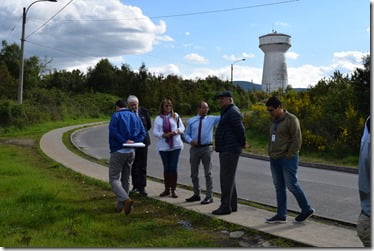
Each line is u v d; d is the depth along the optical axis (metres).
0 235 5.62
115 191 7.14
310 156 18.20
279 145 6.44
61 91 57.28
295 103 22.73
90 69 66.00
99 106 54.84
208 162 7.86
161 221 6.70
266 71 57.94
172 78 66.88
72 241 5.45
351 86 21.14
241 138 6.89
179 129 8.42
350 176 12.81
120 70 66.88
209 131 7.85
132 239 5.68
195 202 7.93
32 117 31.55
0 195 8.01
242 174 12.43
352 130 18.09
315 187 10.55
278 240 5.72
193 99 61.56
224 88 63.50
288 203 8.49
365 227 3.74
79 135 25.81
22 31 30.06
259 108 26.67
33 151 16.70
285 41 56.72
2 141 20.80
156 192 8.98
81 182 9.98
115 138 7.26
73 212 6.88
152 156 16.33
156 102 58.91
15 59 53.44
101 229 6.05
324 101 21.92
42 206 7.15
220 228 6.34
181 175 11.93
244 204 8.09
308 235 5.88
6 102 28.95
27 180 9.41
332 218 7.11
